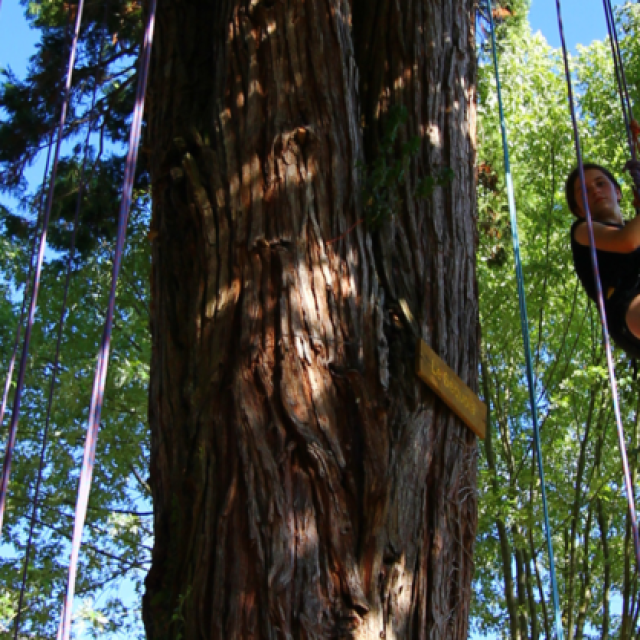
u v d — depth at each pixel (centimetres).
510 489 965
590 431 1125
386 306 432
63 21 948
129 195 241
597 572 1108
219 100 452
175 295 432
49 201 283
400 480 385
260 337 389
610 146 1147
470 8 577
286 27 452
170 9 507
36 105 927
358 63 515
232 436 377
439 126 502
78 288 1073
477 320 483
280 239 409
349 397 389
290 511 360
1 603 936
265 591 345
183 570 377
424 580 381
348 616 349
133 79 921
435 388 417
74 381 994
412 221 459
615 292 338
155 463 416
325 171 431
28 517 1008
